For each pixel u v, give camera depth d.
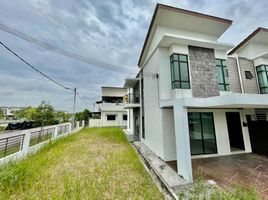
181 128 4.74
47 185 4.05
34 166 5.13
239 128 7.84
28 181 4.11
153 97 7.86
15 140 6.22
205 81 7.01
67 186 3.91
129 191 3.81
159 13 7.13
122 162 6.02
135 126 13.23
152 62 8.36
